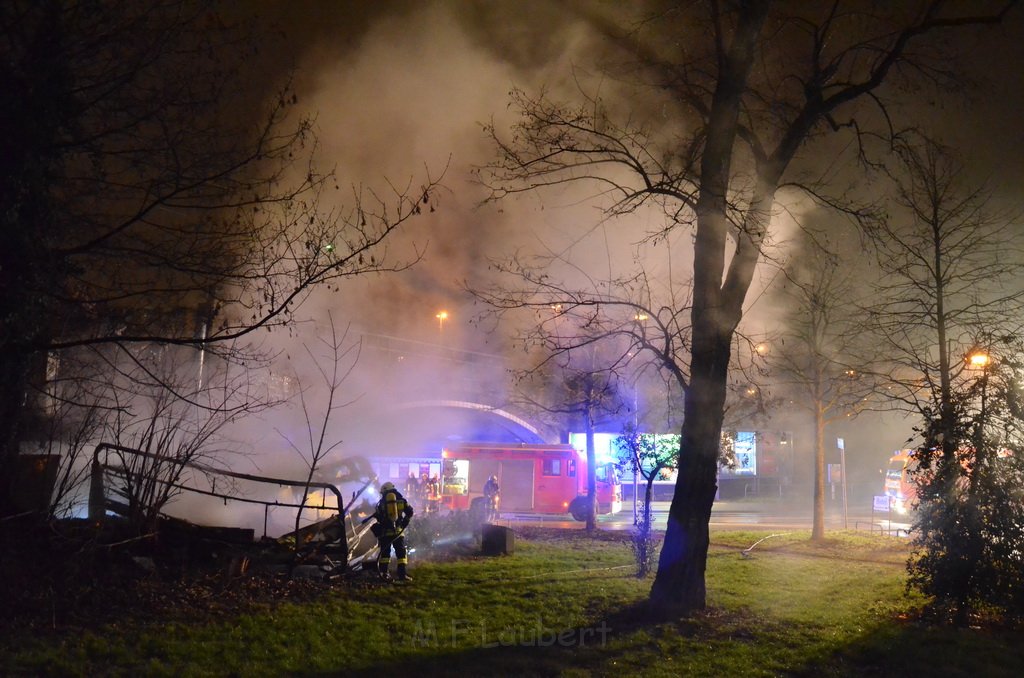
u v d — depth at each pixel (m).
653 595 9.94
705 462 10.09
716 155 10.27
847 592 11.30
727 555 15.45
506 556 14.48
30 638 7.37
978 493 9.48
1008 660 7.86
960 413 9.84
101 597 8.91
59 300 8.90
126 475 10.93
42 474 10.38
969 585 9.36
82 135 8.69
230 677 6.96
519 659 7.86
